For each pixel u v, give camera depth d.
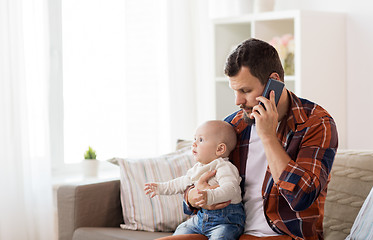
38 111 3.04
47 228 3.05
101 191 2.47
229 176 1.77
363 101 3.11
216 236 1.73
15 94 2.94
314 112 1.71
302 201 1.58
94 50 3.47
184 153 2.62
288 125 1.72
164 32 3.72
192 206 1.85
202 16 3.83
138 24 3.65
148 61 3.69
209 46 3.67
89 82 3.46
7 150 2.92
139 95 3.67
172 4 3.74
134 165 2.53
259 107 1.65
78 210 2.40
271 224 1.70
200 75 3.88
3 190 2.91
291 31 3.38
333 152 1.67
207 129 1.86
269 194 1.71
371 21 3.04
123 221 2.54
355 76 3.14
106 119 3.53
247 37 3.57
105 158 3.53
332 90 3.13
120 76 3.57
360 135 3.13
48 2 3.31
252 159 1.81
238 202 1.77
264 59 1.67
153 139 3.71
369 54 3.06
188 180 1.92
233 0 3.64
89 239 2.32
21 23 2.96
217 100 3.44
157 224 2.38
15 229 2.95
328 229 2.09
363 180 2.02
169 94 3.73
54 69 3.35
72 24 3.40
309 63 3.00
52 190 3.12
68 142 3.39
